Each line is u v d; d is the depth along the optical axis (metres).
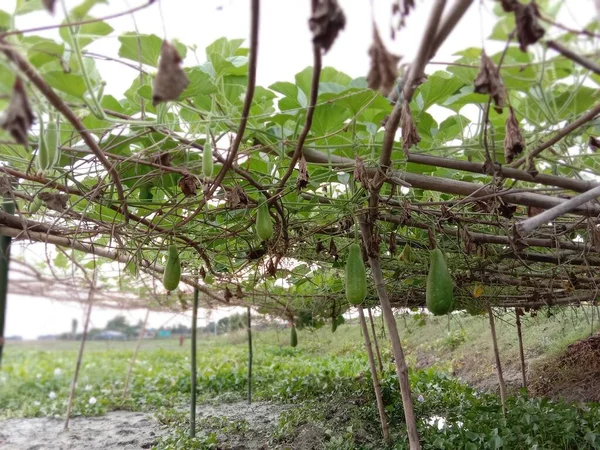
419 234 4.67
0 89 1.59
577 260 4.99
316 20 1.39
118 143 2.68
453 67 2.35
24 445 7.72
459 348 12.83
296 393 9.73
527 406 6.19
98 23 1.96
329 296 7.48
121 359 18.45
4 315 2.60
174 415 8.89
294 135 2.74
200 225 4.32
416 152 2.76
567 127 2.33
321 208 3.95
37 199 3.32
